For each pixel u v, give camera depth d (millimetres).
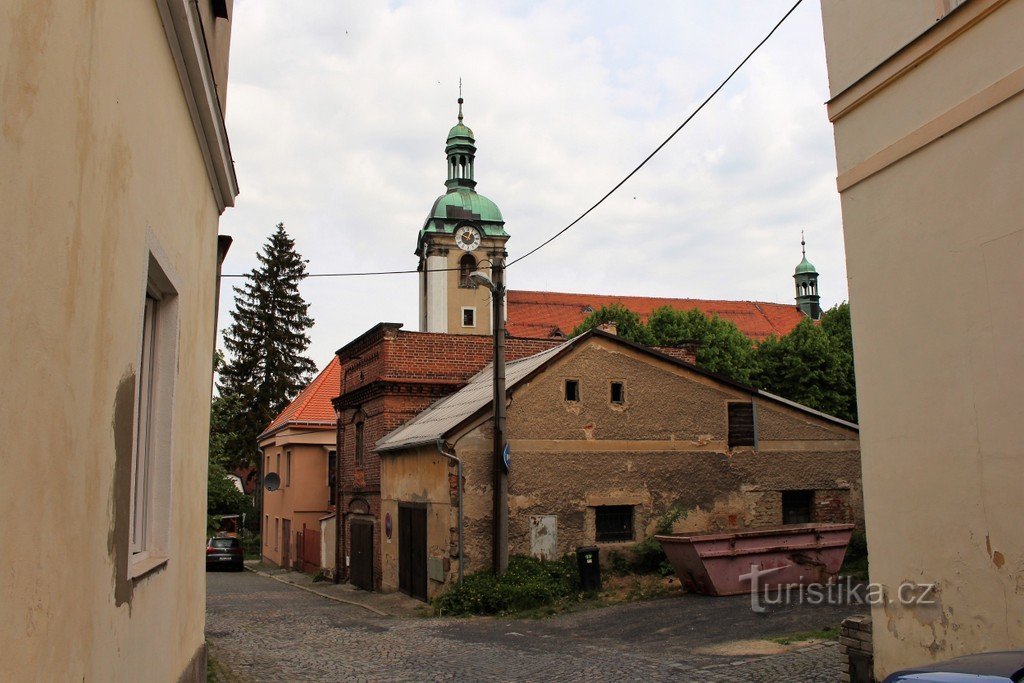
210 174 7188
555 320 58875
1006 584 6191
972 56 6594
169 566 5441
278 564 36281
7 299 2428
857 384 7707
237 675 9969
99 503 3541
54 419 2896
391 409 23500
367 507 23891
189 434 6355
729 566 15727
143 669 4641
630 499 18672
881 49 7602
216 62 7168
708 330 37625
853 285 7762
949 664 4094
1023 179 6145
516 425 18094
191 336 6340
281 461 36844
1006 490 6211
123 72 3881
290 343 53656
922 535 6961
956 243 6684
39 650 2754
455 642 12578
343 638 13328
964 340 6594
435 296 55656
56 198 2881
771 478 19828
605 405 18859
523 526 17828
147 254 4516
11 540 2484
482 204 57781
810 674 8859
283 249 55062
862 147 7672
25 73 2549
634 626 13188
